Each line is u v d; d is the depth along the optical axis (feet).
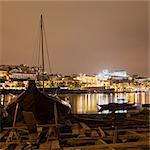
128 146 35.76
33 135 45.60
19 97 56.54
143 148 35.70
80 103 161.27
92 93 182.29
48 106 56.03
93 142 43.06
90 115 78.18
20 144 42.45
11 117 59.98
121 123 56.95
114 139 43.06
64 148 36.50
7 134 51.80
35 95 55.01
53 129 47.26
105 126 57.00
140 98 186.70
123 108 64.69
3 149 40.52
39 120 55.77
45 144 42.93
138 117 62.54
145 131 48.57
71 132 54.39
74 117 69.31
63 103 62.03
